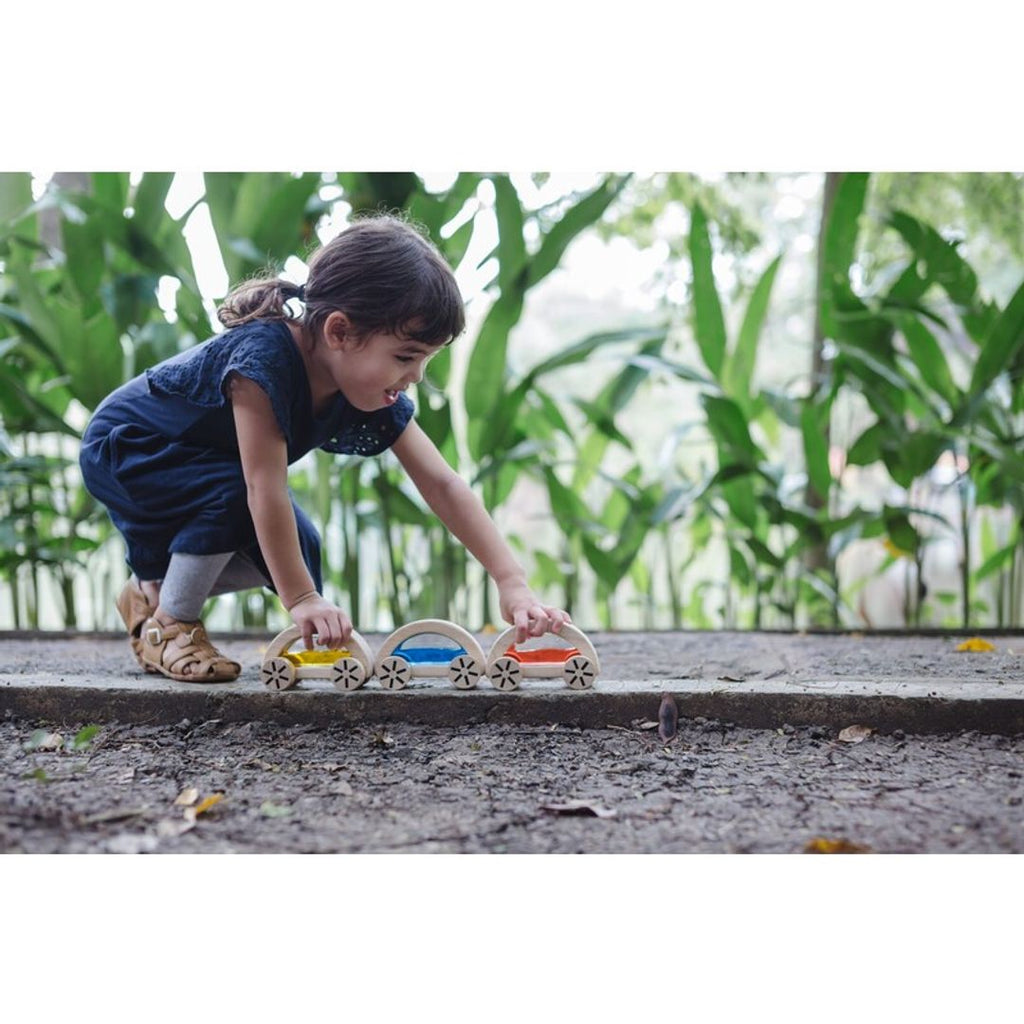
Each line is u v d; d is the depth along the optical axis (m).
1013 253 4.02
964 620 2.41
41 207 2.23
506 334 2.33
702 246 2.42
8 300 2.49
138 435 1.40
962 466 2.84
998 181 3.65
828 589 2.63
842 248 2.38
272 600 2.53
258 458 1.26
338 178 2.32
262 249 2.26
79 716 1.35
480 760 1.19
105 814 1.00
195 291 2.31
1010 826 0.98
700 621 3.07
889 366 2.43
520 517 5.22
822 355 2.68
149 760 1.19
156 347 2.29
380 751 1.23
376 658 1.35
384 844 0.95
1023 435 2.49
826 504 2.51
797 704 1.30
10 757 1.20
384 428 1.41
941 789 1.08
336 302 1.22
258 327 1.29
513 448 2.54
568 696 1.32
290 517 1.28
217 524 1.35
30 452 3.08
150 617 1.47
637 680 1.41
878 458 2.52
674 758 1.20
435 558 2.56
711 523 2.98
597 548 2.63
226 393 1.29
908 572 2.56
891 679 1.45
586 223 2.29
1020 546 2.62
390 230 1.26
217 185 2.29
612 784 1.11
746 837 0.96
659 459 2.49
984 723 1.28
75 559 2.51
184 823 0.99
